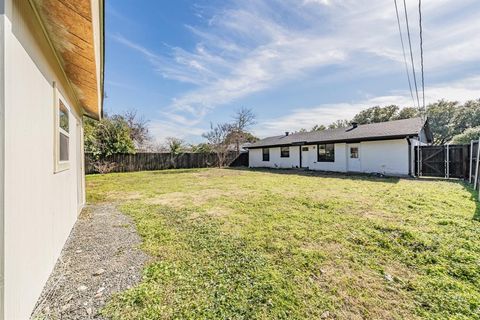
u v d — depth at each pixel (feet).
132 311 6.15
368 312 6.13
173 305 6.37
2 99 4.49
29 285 5.85
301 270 8.23
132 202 19.93
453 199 18.61
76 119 15.06
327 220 13.78
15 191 5.00
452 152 33.19
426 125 43.45
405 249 9.77
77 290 7.11
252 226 12.92
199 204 18.80
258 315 6.01
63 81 10.50
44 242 7.25
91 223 13.89
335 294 6.88
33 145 6.27
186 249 10.04
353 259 9.00
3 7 4.53
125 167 51.80
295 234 11.59
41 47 7.00
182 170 55.06
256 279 7.64
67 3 5.63
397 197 19.90
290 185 28.50
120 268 8.45
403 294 6.85
